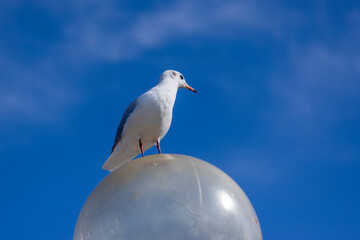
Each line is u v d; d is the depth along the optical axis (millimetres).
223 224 6426
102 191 6734
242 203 6773
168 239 6215
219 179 6812
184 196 6488
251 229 6645
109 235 6348
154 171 6758
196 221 6336
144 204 6406
